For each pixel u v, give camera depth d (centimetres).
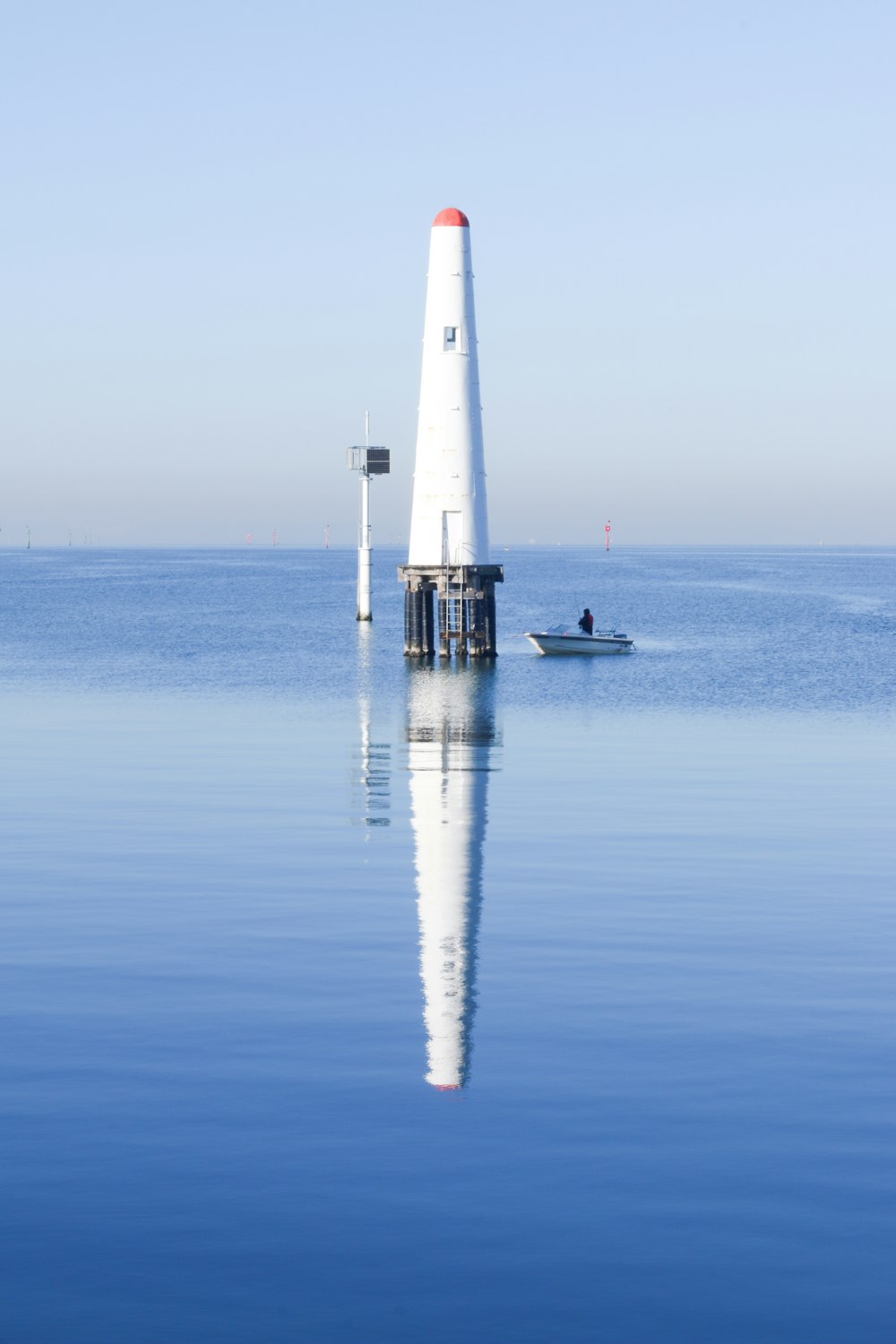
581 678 8438
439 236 9325
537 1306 1245
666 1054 1845
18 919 2598
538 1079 1753
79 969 2262
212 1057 1834
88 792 4141
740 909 2689
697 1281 1280
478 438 9606
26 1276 1293
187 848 3300
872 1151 1534
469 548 9650
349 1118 1628
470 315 9456
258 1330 1215
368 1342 1198
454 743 5369
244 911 2661
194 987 2155
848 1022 1978
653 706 6838
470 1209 1409
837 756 5000
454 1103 1673
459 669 8994
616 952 2359
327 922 2577
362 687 7781
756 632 13212
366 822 3641
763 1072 1778
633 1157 1522
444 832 3494
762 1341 1198
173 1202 1423
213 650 10581
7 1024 1972
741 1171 1487
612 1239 1349
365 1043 1892
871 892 2831
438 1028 1955
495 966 2275
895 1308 1240
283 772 4553
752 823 3625
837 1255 1320
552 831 3516
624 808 3859
